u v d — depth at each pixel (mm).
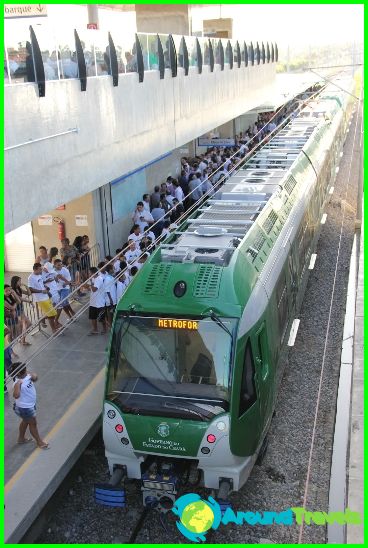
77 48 12234
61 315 14672
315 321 14906
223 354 8203
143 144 16094
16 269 16641
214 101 23047
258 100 31609
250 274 9094
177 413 8125
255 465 9633
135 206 18516
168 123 17984
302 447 10164
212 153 26797
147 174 19969
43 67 10859
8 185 9977
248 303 8516
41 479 8914
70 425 10242
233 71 25906
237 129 35156
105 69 13742
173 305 8469
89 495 9398
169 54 17859
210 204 12500
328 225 22625
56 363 12273
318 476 9477
